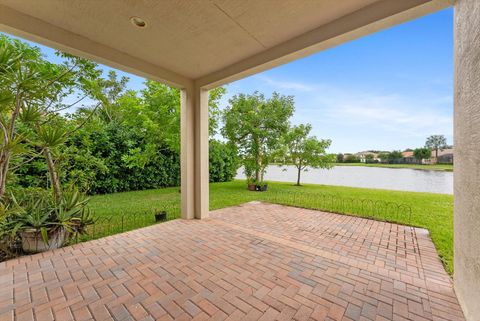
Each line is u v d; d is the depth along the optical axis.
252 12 2.34
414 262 2.54
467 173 1.54
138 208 5.23
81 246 3.00
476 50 1.36
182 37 2.82
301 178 12.32
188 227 3.84
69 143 4.94
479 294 1.33
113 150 7.26
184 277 2.22
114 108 6.44
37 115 3.00
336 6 2.27
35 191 3.45
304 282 2.14
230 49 3.14
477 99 1.34
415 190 8.23
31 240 2.76
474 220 1.41
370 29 2.36
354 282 2.14
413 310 1.73
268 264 2.50
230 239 3.27
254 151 8.46
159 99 6.57
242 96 8.63
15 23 2.27
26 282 2.12
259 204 5.79
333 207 5.34
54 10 2.28
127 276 2.24
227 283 2.12
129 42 2.93
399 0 2.09
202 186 4.40
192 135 4.41
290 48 2.90
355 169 15.15
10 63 2.63
